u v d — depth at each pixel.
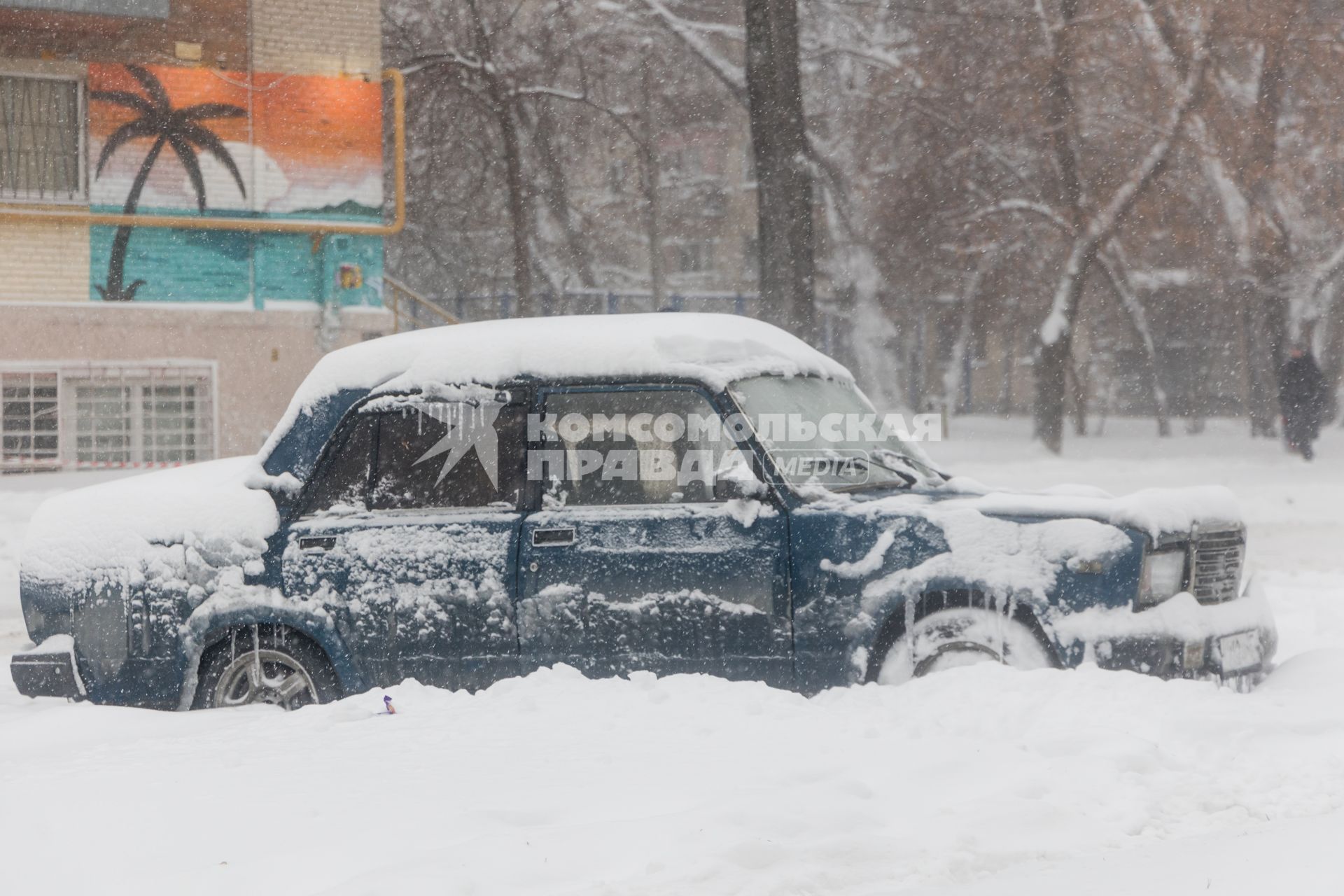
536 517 19.06
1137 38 96.38
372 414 20.03
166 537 20.03
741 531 18.41
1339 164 98.94
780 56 68.19
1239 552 19.77
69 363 64.62
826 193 120.31
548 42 109.75
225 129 66.88
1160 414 117.62
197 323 66.62
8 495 55.38
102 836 12.76
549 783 13.99
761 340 20.47
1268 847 11.79
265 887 11.49
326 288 68.75
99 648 20.11
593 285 125.25
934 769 14.18
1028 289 110.69
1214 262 108.62
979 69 103.31
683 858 11.53
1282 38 93.38
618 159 150.88
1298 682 18.36
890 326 118.06
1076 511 17.98
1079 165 97.12
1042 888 10.95
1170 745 15.20
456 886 10.94
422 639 19.12
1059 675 16.91
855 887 11.25
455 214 118.38
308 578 19.53
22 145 64.25
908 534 18.09
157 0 62.31
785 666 18.19
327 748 15.76
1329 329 118.00
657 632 18.48
